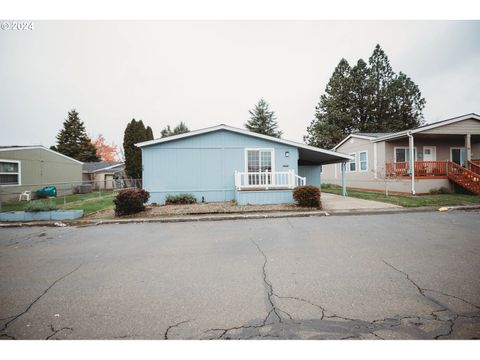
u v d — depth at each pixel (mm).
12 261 4152
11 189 15414
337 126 33000
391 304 2484
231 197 11688
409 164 13844
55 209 8406
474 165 13406
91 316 2416
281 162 11930
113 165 30859
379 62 33750
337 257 3971
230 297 2721
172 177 11438
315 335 2068
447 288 2814
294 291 2822
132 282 3205
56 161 19750
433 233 5438
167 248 4781
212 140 11633
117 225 7305
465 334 2031
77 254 4512
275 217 7988
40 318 2398
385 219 7219
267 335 2086
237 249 4582
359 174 18453
